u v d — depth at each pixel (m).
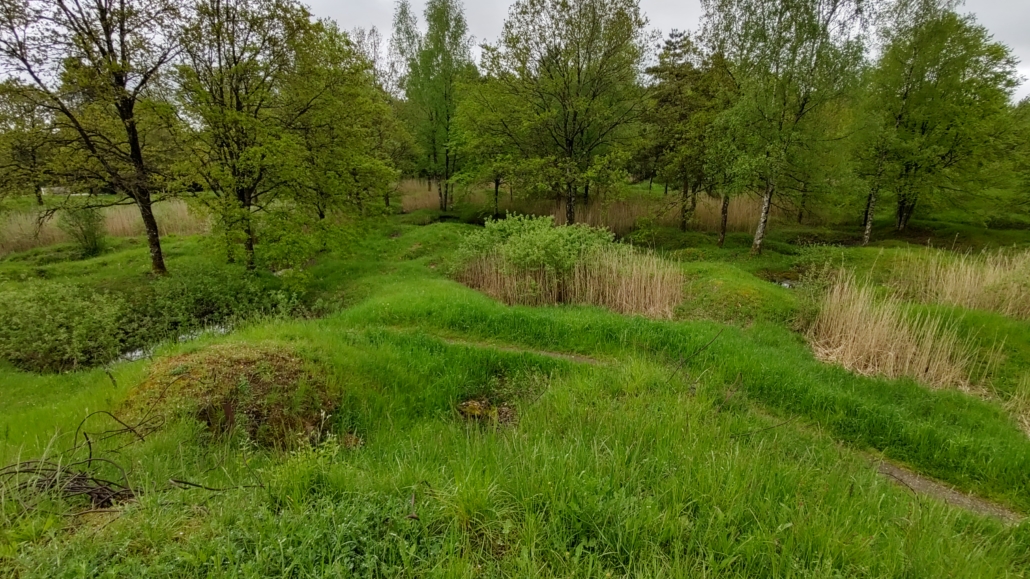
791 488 3.31
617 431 4.35
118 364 7.64
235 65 11.19
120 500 2.96
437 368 6.96
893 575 2.42
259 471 3.32
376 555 2.22
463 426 5.67
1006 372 6.80
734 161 14.27
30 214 17.22
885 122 15.98
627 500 2.76
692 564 2.38
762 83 13.34
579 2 16.59
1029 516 3.78
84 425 4.75
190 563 2.14
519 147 19.27
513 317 8.54
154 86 11.48
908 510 3.35
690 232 19.78
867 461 4.88
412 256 16.81
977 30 14.80
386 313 9.10
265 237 12.08
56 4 9.86
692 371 6.55
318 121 12.72
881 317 7.39
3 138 10.09
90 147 10.81
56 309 8.80
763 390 6.07
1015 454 4.75
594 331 7.98
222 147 11.50
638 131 18.50
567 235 11.48
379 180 15.02
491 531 2.54
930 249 14.05
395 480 2.96
